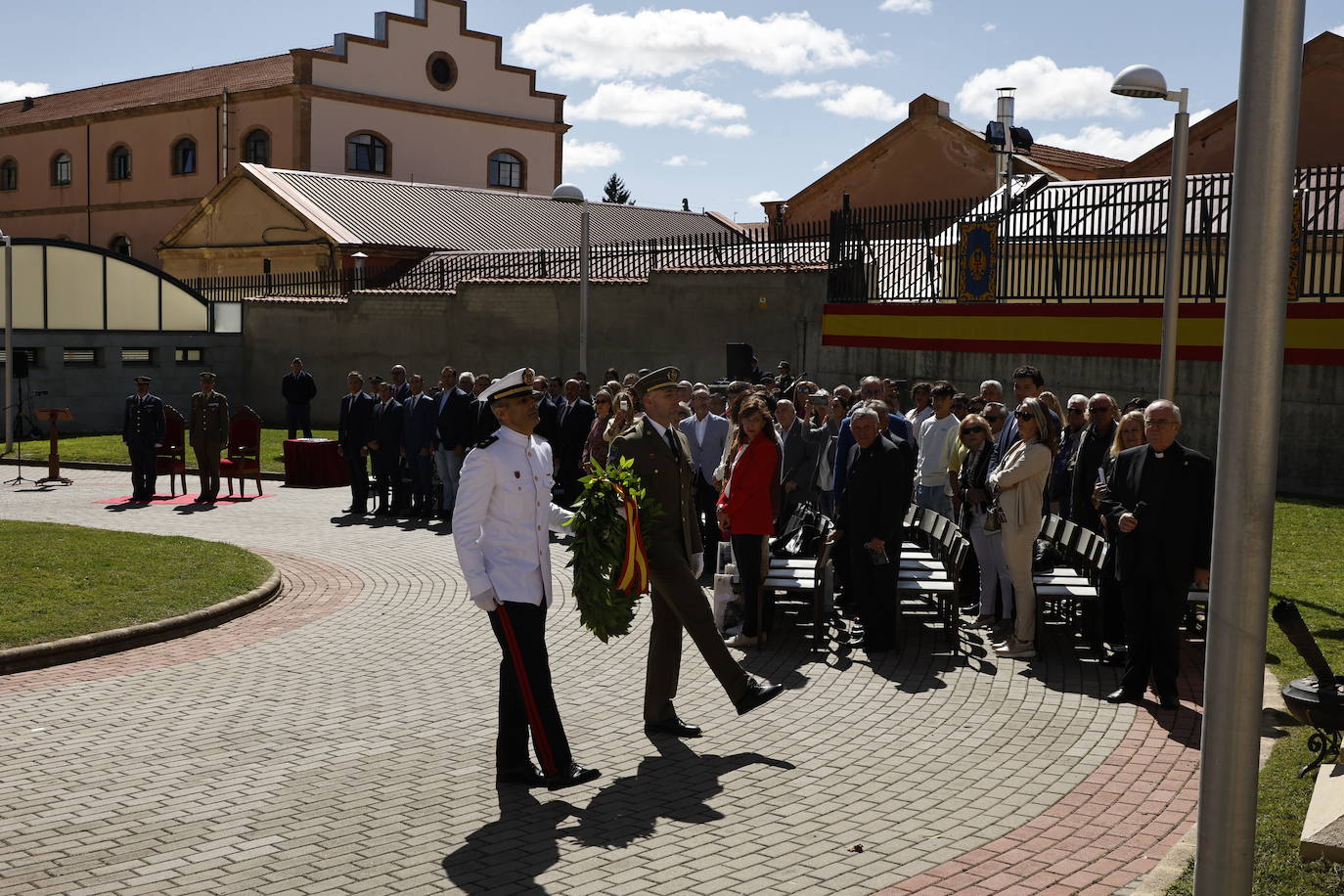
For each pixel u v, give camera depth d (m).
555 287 29.14
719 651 7.65
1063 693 8.55
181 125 56.75
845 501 9.87
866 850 5.80
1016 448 9.58
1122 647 9.43
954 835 5.98
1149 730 7.68
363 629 10.70
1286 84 3.73
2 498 20.03
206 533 16.38
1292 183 3.78
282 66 57.12
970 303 20.97
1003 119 37.44
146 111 57.75
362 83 54.97
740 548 9.85
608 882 5.43
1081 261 19.70
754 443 9.80
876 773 6.91
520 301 29.84
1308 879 5.22
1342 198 19.23
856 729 7.75
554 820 6.19
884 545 9.65
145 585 11.72
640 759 7.18
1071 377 19.44
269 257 42.62
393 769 6.97
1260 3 3.72
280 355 34.31
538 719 6.62
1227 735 3.93
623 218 50.22
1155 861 5.66
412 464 17.80
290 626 10.83
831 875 5.51
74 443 27.94
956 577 9.69
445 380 17.59
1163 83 11.49
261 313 34.53
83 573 12.23
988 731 7.68
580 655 9.75
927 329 21.69
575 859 5.69
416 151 57.00
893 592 9.72
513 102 60.81
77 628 9.95
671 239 28.19
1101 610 9.44
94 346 31.52
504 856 5.71
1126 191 20.61
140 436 19.69
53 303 31.12
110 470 24.50
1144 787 6.64
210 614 10.81
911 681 8.91
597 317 28.12
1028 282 20.42
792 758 7.18
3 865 5.59
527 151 61.44
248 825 6.10
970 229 21.23
